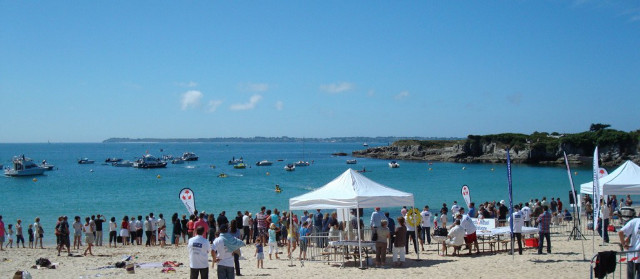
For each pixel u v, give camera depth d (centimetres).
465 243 1762
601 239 2062
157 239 2759
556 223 2709
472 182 7175
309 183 7319
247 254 1998
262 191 6128
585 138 11238
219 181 7700
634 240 993
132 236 2556
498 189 6138
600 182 1783
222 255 1095
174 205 4759
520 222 1669
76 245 2533
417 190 6091
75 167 12025
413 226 1655
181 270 1625
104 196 5600
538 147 11750
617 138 10744
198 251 1053
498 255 1694
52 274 1581
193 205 2370
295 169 10850
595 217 1564
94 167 11981
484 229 1864
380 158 15862
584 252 1692
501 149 12488
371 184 1666
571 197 2214
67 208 4597
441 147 14675
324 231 1862
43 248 2420
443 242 1759
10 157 19325
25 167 8938
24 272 1315
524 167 10594
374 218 1662
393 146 16388
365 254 1714
